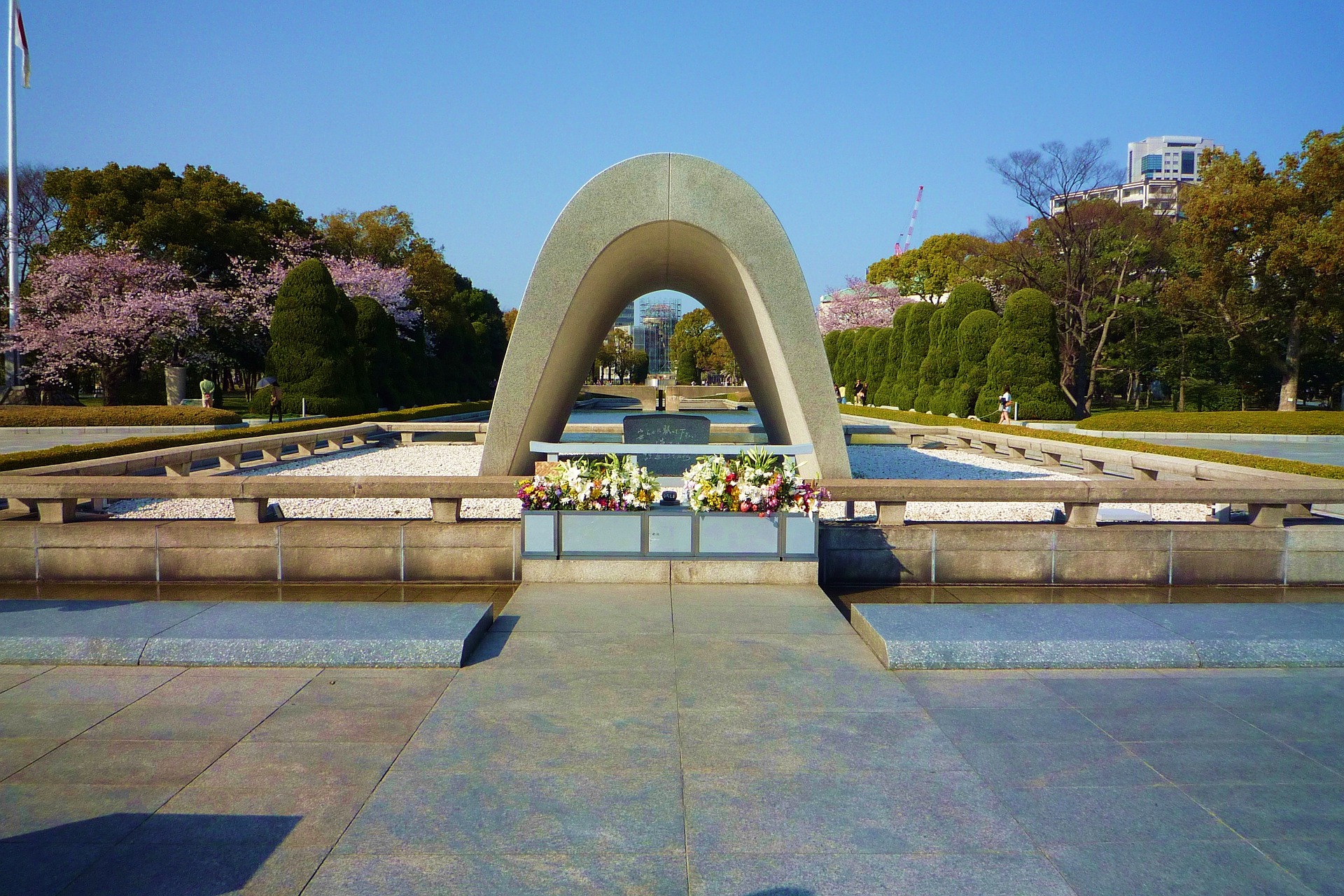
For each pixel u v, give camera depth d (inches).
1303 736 128.7
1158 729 131.2
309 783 110.9
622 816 102.9
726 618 185.9
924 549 233.1
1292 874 91.6
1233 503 235.6
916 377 1114.1
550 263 266.2
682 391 1775.3
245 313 1091.3
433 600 216.4
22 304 951.6
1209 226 952.3
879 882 89.5
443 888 87.9
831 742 124.8
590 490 213.9
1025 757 120.7
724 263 305.0
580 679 149.8
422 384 1357.0
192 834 98.1
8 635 159.5
